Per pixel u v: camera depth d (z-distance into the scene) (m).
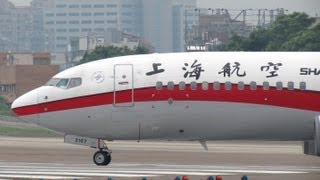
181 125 113.00
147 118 112.94
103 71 114.12
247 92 112.19
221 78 112.50
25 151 153.50
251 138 114.88
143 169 116.19
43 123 114.81
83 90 113.75
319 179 103.19
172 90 112.31
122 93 112.94
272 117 112.50
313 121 112.56
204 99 112.19
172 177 105.12
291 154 150.12
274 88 112.31
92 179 102.44
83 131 114.56
